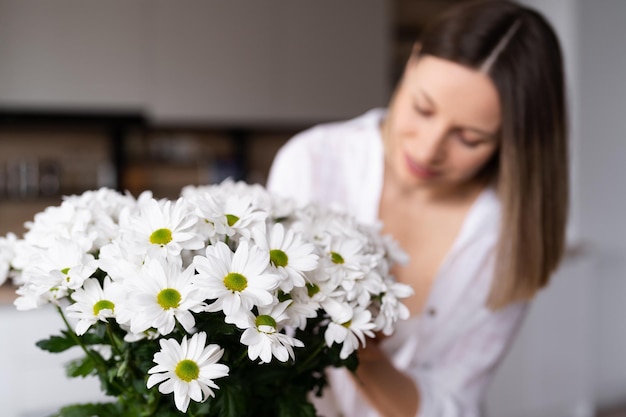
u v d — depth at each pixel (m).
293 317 0.71
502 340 1.44
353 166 1.60
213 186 0.94
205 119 4.82
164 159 5.18
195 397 0.65
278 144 5.69
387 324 0.77
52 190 4.81
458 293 1.47
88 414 0.79
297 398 0.80
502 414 3.73
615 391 4.51
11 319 2.27
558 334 3.89
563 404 3.97
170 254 0.69
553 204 1.29
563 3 4.36
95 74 4.49
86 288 0.70
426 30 1.32
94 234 0.74
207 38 4.78
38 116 4.41
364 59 5.26
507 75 1.17
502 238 1.29
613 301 4.51
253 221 0.75
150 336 0.71
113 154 4.94
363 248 0.80
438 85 1.19
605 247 4.49
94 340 0.76
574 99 4.32
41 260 0.73
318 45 5.11
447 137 1.25
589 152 4.38
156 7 4.63
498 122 1.22
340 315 0.73
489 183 1.50
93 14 4.46
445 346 1.46
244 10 4.87
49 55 4.38
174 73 4.71
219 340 0.73
